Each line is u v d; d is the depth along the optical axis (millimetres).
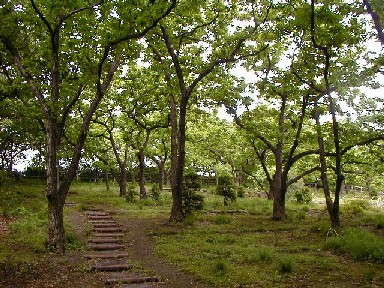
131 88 23672
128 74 22609
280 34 14180
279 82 16359
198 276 8695
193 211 18234
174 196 16578
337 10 11859
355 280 8516
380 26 10922
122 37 10578
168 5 10617
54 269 9281
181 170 16625
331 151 17688
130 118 25844
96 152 28031
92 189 31531
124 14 9797
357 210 21688
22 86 12375
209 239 12953
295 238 13688
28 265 9477
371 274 8711
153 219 17109
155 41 14945
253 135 20094
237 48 15914
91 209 19625
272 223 17188
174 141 18047
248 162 28828
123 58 12672
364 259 10414
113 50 12102
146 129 25703
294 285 8086
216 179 40781
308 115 18000
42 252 10742
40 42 13141
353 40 12016
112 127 27031
